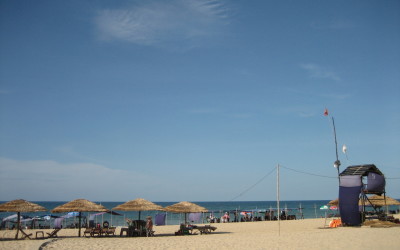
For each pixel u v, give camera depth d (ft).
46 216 119.75
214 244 55.21
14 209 67.10
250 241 58.03
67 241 62.59
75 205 72.02
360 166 86.63
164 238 67.92
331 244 51.24
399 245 48.39
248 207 472.85
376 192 87.04
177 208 80.64
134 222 74.79
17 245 56.34
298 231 79.30
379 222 79.87
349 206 82.64
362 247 47.57
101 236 73.46
